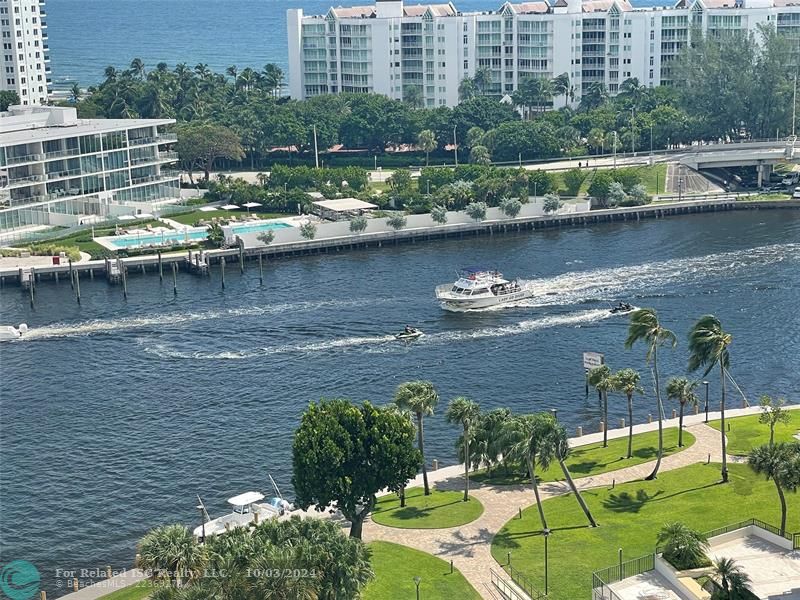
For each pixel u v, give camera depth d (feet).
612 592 391.24
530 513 481.87
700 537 413.18
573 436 575.79
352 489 449.48
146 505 517.96
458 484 516.73
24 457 570.87
